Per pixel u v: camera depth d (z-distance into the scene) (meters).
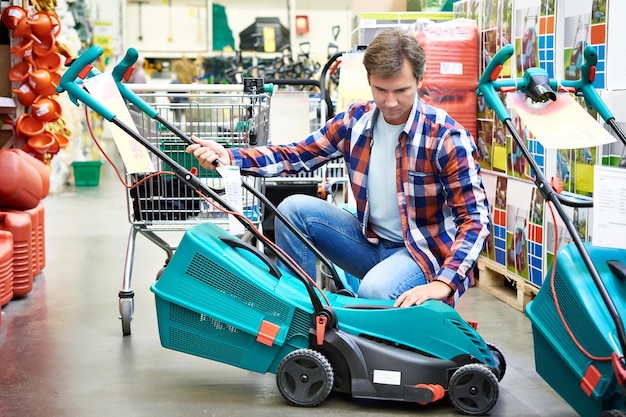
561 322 2.43
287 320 2.70
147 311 4.05
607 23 3.18
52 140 5.05
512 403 2.75
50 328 3.72
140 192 3.75
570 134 2.50
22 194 4.41
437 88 4.39
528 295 3.95
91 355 3.31
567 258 2.42
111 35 12.12
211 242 2.76
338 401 2.75
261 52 12.22
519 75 3.94
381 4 5.64
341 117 3.00
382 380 2.64
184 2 12.24
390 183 2.89
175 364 3.19
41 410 2.68
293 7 12.25
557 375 2.47
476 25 4.50
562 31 3.54
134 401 2.76
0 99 4.64
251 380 2.99
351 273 3.12
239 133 3.73
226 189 2.75
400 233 2.96
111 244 5.97
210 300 2.72
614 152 3.17
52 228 6.66
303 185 5.13
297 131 4.30
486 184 4.46
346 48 12.38
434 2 5.43
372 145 2.92
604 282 2.37
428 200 2.85
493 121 4.29
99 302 4.23
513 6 3.97
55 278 4.80
